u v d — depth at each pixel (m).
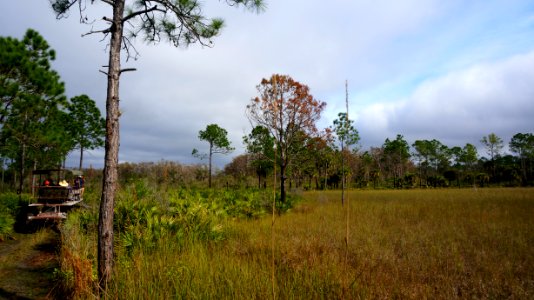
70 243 6.76
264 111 14.98
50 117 15.52
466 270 5.27
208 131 30.70
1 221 10.15
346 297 4.10
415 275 5.09
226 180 32.00
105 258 4.59
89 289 4.46
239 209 13.05
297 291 4.35
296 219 11.38
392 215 12.24
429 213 12.74
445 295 4.30
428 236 7.98
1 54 12.30
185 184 26.69
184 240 7.22
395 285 4.61
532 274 5.01
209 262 5.56
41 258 7.70
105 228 4.61
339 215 12.34
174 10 5.38
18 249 8.66
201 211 9.26
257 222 10.94
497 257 5.99
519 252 6.29
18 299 5.04
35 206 12.57
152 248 6.70
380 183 60.69
